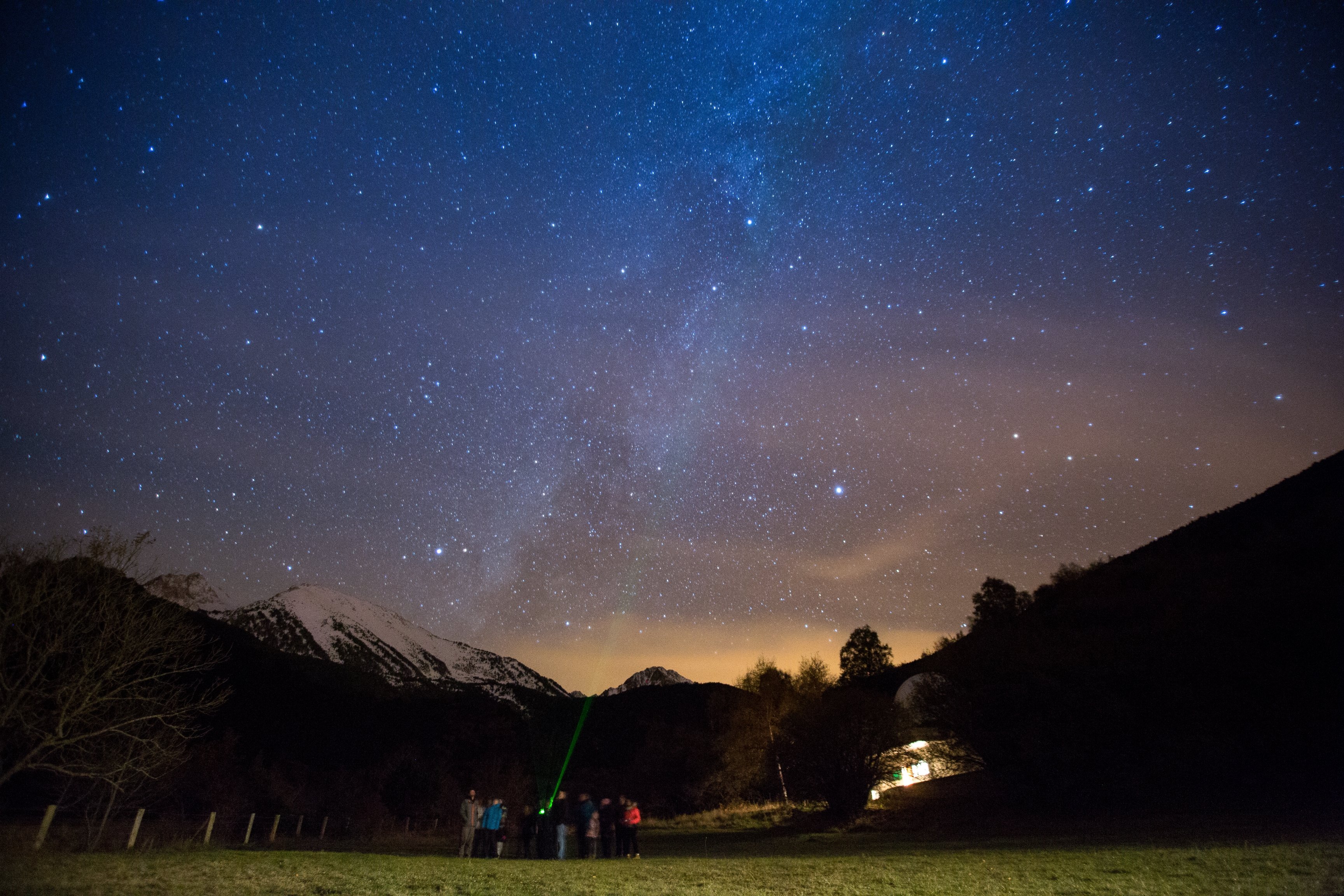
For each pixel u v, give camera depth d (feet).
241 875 33.53
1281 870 31.68
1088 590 157.17
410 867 39.22
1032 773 78.23
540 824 57.31
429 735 178.40
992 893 30.48
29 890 27.63
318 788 116.57
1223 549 140.67
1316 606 84.38
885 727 89.56
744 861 45.50
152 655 47.11
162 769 52.90
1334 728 68.49
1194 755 72.38
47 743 42.50
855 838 71.20
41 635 44.80
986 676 90.63
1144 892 29.27
